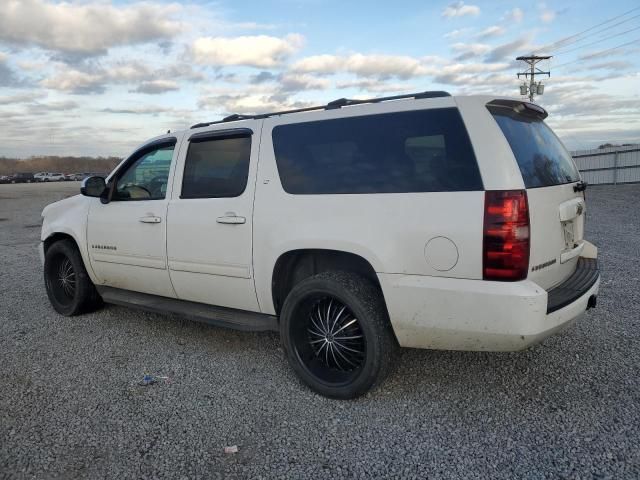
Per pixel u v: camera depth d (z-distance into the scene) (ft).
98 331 16.53
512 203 9.43
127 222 15.64
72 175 276.00
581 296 10.61
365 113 11.37
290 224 11.87
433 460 9.10
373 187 10.89
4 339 15.92
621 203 55.01
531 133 11.51
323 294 11.35
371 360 10.82
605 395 11.09
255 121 13.21
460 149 10.03
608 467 8.65
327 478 8.71
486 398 11.25
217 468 9.08
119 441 9.98
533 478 8.48
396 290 10.37
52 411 11.21
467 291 9.64
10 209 73.51
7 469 9.12
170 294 15.23
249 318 13.19
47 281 18.79
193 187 14.21
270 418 10.75
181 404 11.44
